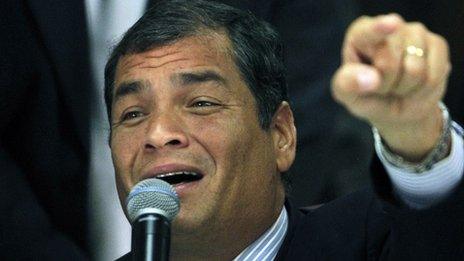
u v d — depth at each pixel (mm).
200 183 6309
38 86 7926
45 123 7945
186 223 6285
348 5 9125
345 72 4871
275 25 8273
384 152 5504
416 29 5027
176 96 6410
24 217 7844
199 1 6633
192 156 6301
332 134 8344
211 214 6312
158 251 5223
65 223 7984
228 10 6633
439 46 5027
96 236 7934
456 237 5566
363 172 8438
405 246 5598
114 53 6645
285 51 8273
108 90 6695
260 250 6578
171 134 6285
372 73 4855
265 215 6543
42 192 8016
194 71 6418
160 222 5281
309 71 8289
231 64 6516
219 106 6426
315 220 6586
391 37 4934
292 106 8219
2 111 7941
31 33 7906
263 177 6531
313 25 8344
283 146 6742
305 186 8242
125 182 6453
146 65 6465
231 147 6379
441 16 10164
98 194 7938
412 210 5582
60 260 7777
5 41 7914
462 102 9742
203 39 6512
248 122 6480
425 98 5070
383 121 5207
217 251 6469
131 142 6434
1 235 7812
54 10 7855
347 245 6371
